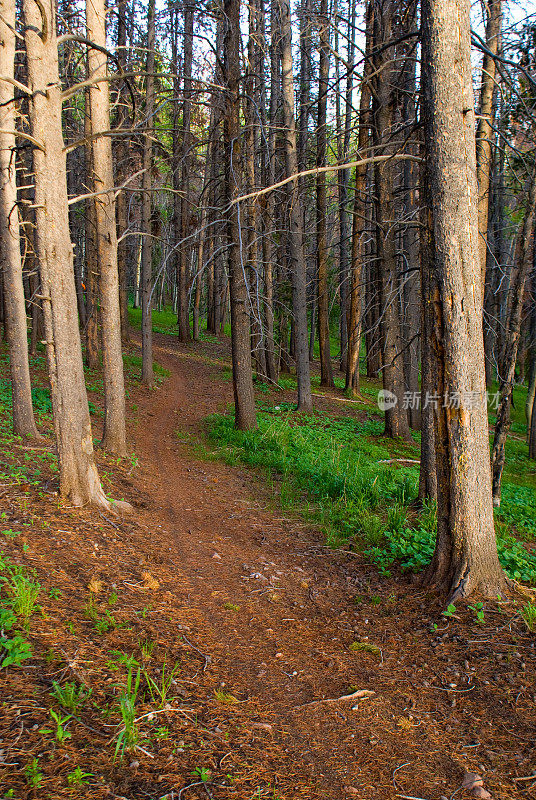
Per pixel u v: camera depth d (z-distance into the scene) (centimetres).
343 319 2884
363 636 443
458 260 458
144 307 1808
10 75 881
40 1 505
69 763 242
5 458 744
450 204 453
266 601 508
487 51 546
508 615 439
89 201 1748
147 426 1359
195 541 655
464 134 447
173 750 271
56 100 557
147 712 298
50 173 562
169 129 828
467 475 474
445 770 286
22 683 294
